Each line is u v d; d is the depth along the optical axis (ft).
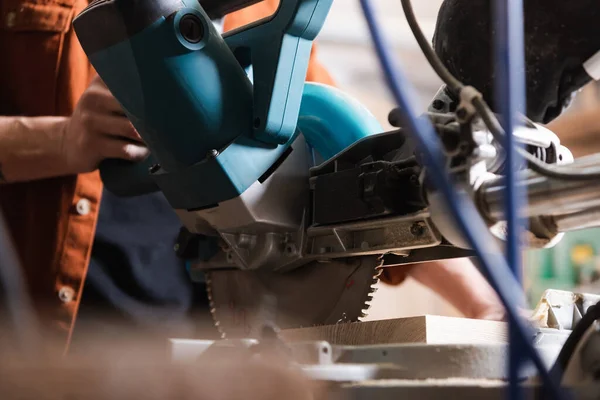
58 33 4.02
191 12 2.33
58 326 3.85
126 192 3.22
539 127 2.13
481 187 1.78
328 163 2.63
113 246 4.16
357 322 2.38
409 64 8.81
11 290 3.32
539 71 2.11
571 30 2.02
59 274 3.90
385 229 2.43
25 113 4.05
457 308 4.36
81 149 3.24
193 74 2.32
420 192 2.09
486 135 1.83
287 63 2.47
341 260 2.66
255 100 2.49
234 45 2.60
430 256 2.51
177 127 2.39
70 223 3.94
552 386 1.23
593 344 1.55
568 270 7.60
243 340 1.81
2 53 4.07
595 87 7.29
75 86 4.07
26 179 3.74
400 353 1.81
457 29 2.19
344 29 8.80
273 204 2.57
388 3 8.03
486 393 1.44
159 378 1.60
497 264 1.32
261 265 2.70
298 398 1.53
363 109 2.88
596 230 7.66
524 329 1.26
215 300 3.05
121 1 2.25
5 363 1.72
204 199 2.52
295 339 2.54
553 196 1.69
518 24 1.50
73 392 1.64
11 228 4.01
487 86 2.15
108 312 4.08
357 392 1.56
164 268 4.28
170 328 4.19
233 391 1.56
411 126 1.38
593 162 1.69
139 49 2.27
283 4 2.46
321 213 2.58
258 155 2.50
